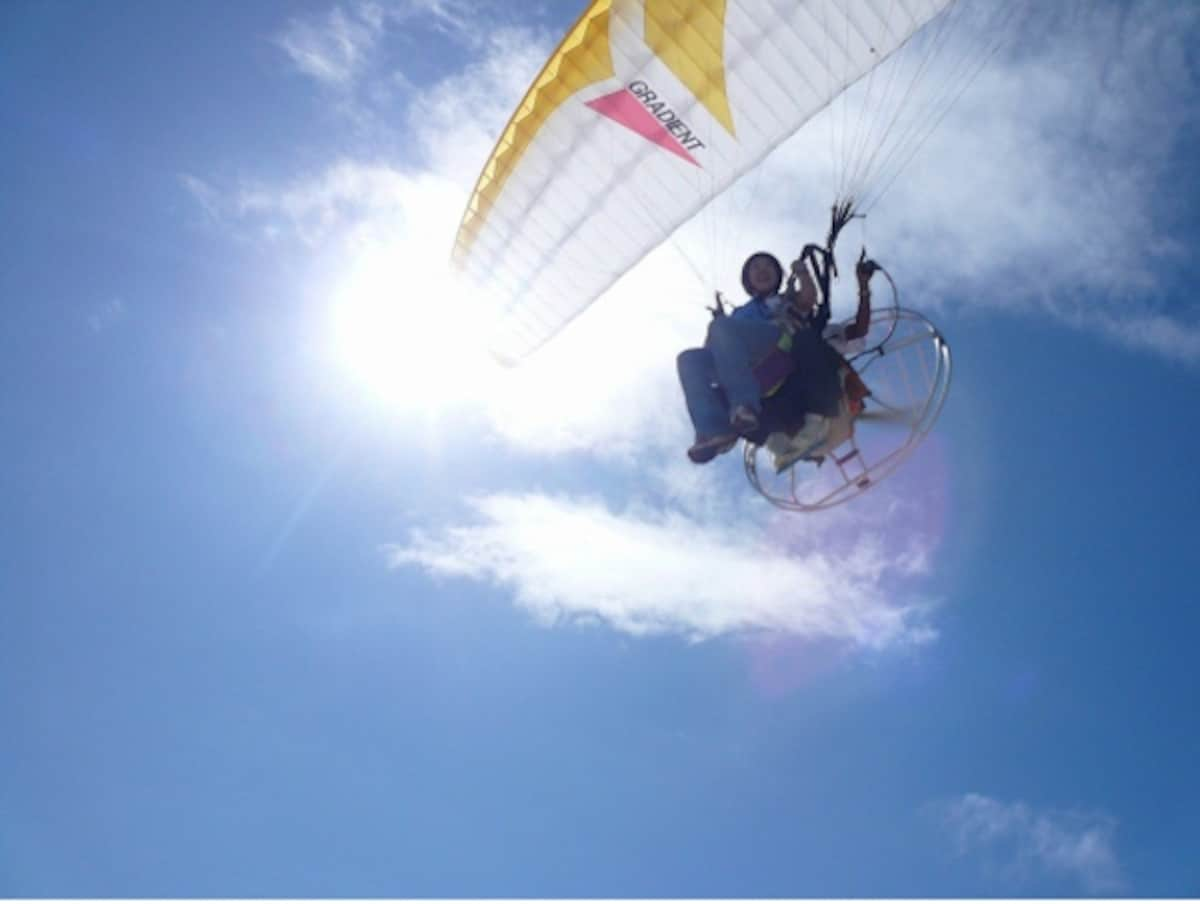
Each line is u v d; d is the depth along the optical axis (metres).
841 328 8.99
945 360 8.91
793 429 8.73
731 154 10.09
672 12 9.30
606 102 9.88
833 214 9.20
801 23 9.23
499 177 10.53
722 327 8.44
